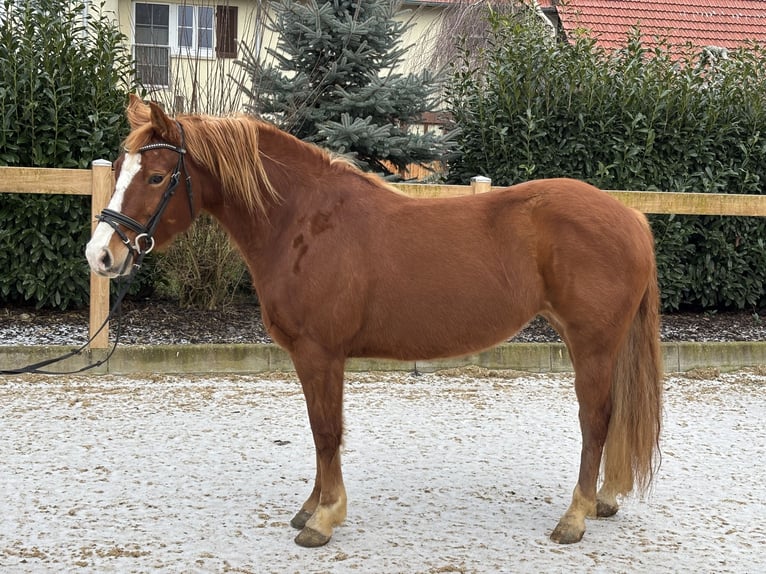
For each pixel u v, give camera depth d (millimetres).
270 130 3613
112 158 7320
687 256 8297
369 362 6883
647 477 3799
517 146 8047
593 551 3404
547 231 3510
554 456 4715
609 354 3555
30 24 7215
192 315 7617
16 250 7070
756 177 8070
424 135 7738
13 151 7125
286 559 3281
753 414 5742
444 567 3211
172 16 13711
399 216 3535
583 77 7934
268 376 6570
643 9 13391
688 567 3252
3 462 4367
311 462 4520
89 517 3662
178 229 3482
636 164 7965
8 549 3309
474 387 6434
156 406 5605
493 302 3488
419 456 4672
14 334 6809
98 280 6352
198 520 3670
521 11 10586
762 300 8672
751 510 3893
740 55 8656
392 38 7895
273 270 3504
